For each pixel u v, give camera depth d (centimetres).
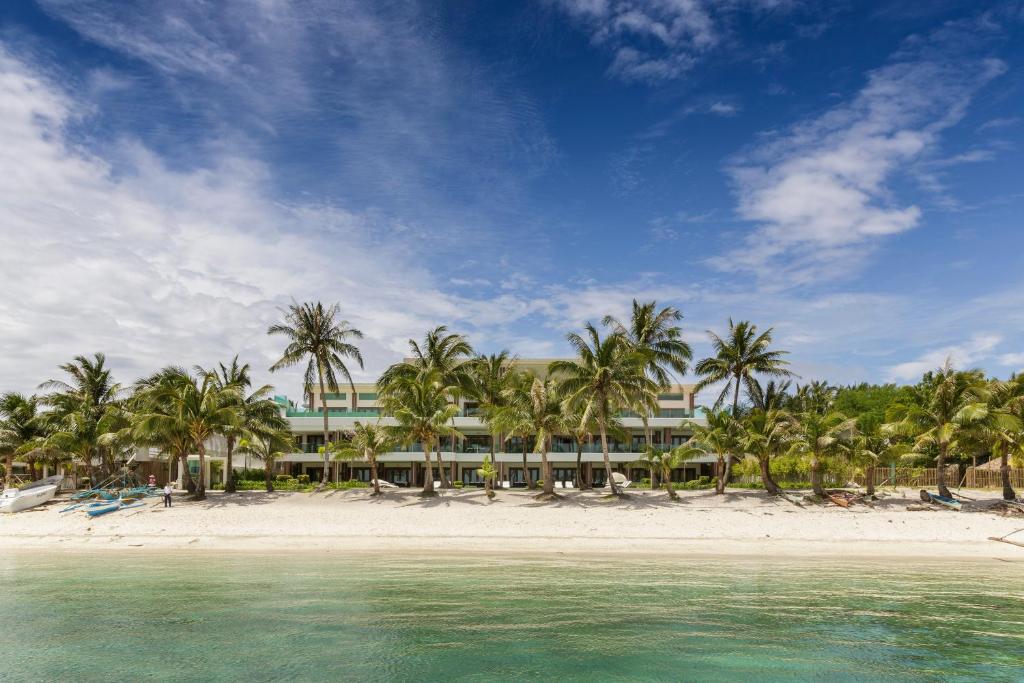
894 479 5728
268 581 2556
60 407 5425
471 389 5916
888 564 3052
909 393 5016
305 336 6116
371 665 1582
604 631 1877
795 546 3516
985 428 4559
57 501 4788
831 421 4812
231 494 5122
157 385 5322
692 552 3338
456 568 2859
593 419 4941
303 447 7294
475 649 1708
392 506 4531
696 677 1532
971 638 1845
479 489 5572
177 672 1531
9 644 1744
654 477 5534
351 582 2539
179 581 2559
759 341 6078
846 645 1777
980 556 3300
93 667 1567
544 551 3350
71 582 2545
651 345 6125
